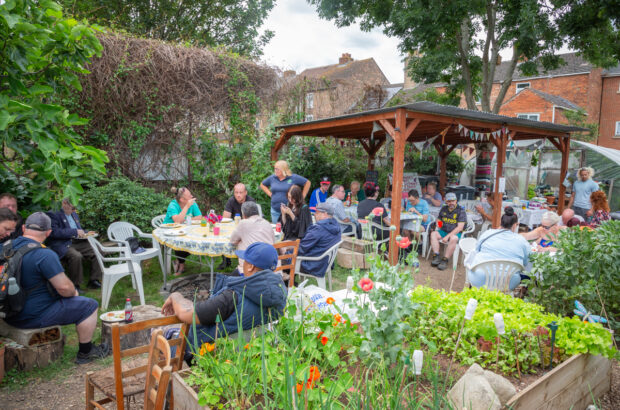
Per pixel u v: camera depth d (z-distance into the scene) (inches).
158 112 311.1
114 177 279.9
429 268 255.4
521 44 417.4
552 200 480.4
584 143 539.8
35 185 129.6
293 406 57.9
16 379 119.6
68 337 150.8
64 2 292.7
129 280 219.9
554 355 92.8
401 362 78.3
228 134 351.3
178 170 331.9
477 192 437.4
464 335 94.6
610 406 101.0
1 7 106.3
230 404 67.4
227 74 339.6
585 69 919.7
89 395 92.7
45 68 130.3
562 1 383.6
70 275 191.9
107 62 284.5
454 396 71.6
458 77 520.1
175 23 575.5
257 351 75.9
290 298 97.0
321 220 188.2
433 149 571.5
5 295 116.3
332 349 78.5
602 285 142.3
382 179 512.4
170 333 100.2
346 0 459.5
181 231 197.3
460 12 387.2
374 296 79.3
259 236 162.4
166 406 83.0
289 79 405.1
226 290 87.4
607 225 161.0
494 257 161.2
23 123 115.7
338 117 278.5
